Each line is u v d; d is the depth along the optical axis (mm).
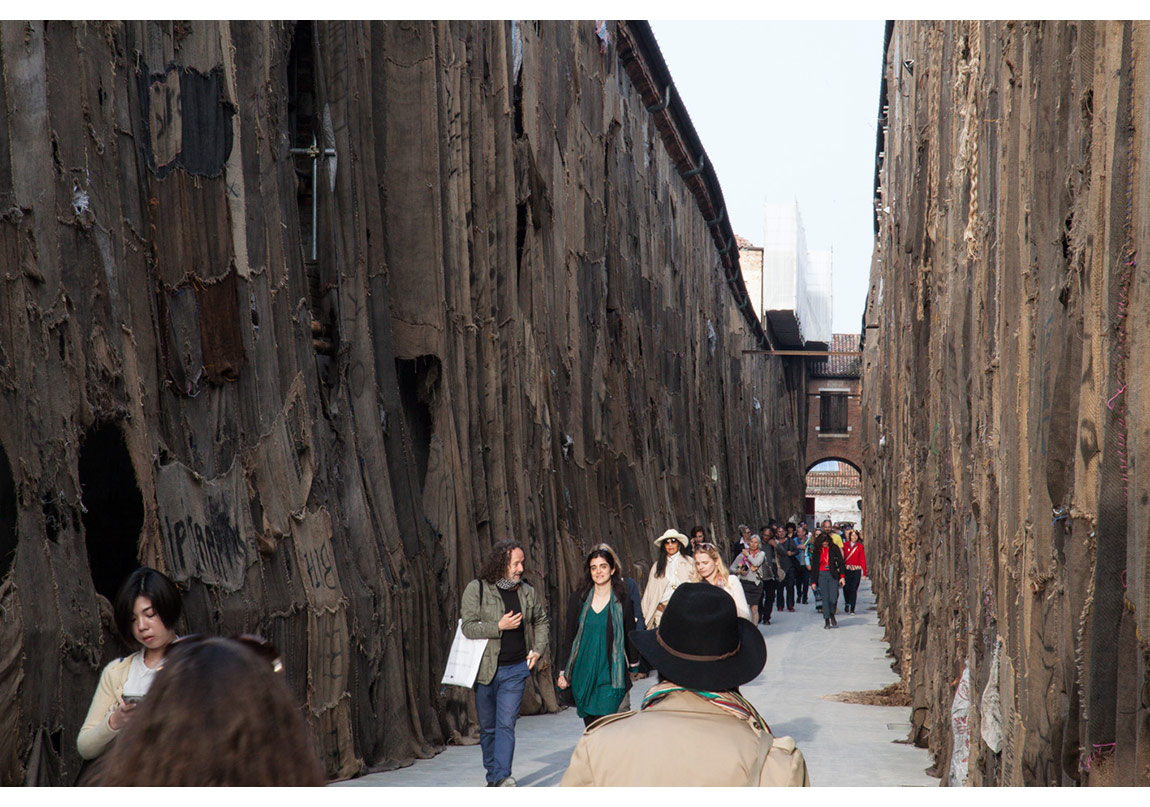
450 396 12391
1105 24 4734
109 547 6832
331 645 8578
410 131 12266
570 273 18797
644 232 26109
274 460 8539
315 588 8570
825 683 14523
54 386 5914
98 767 2162
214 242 8156
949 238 10211
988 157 8062
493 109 14984
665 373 28078
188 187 7887
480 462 13141
